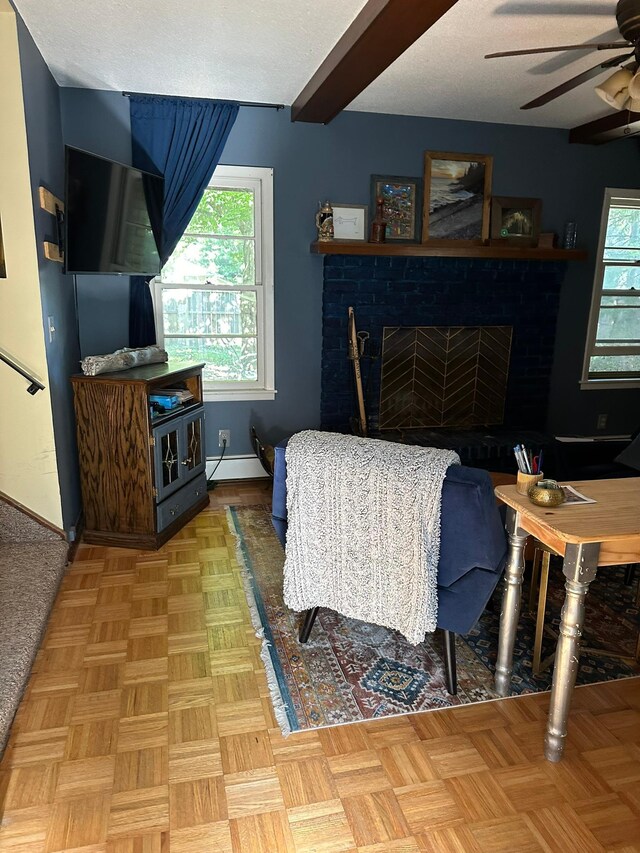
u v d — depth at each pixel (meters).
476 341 4.25
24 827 1.48
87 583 2.70
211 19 2.45
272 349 4.01
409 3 2.06
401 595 1.89
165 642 2.26
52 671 2.07
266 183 3.76
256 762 1.69
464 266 4.12
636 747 1.76
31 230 2.57
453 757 1.72
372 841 1.45
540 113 3.78
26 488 2.84
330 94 3.10
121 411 2.91
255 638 2.30
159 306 3.83
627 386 4.73
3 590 2.44
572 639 1.60
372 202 3.94
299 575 2.08
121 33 2.60
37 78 2.73
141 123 3.47
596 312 4.55
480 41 2.68
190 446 3.46
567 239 4.21
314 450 1.93
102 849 1.42
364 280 3.98
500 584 2.75
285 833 1.47
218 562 2.93
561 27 2.54
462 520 1.73
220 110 3.56
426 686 2.03
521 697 1.98
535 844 1.45
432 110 3.74
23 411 2.75
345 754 1.72
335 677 2.07
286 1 2.28
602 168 4.29
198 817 1.51
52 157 3.05
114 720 1.84
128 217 3.24
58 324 2.98
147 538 3.04
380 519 1.85
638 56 2.12
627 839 1.46
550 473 3.35
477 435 4.05
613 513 1.67
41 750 1.72
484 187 4.08
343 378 4.11
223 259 3.88
